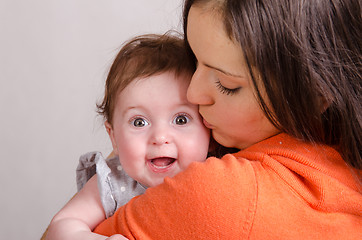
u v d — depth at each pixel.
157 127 0.85
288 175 0.68
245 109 0.70
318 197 0.67
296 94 0.66
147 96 0.85
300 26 0.64
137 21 2.21
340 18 0.66
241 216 0.66
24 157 2.35
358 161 0.70
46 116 2.34
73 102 2.33
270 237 0.66
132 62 0.88
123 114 0.87
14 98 2.32
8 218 2.35
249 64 0.65
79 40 2.27
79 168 0.99
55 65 2.30
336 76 0.66
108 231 0.78
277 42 0.64
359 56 0.67
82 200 0.92
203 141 0.87
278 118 0.68
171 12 1.85
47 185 2.38
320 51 0.65
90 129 2.33
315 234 0.68
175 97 0.85
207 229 0.67
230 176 0.68
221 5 0.66
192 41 0.70
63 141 2.36
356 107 0.68
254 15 0.64
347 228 0.69
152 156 0.85
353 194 0.68
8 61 2.29
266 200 0.67
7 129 2.33
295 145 0.71
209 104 0.74
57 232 0.84
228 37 0.65
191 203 0.68
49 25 2.26
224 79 0.68
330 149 0.71
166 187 0.70
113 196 0.92
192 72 0.86
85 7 2.24
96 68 2.28
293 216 0.67
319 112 0.67
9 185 2.35
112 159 0.97
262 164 0.70
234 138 0.76
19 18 2.26
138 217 0.71
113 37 2.25
